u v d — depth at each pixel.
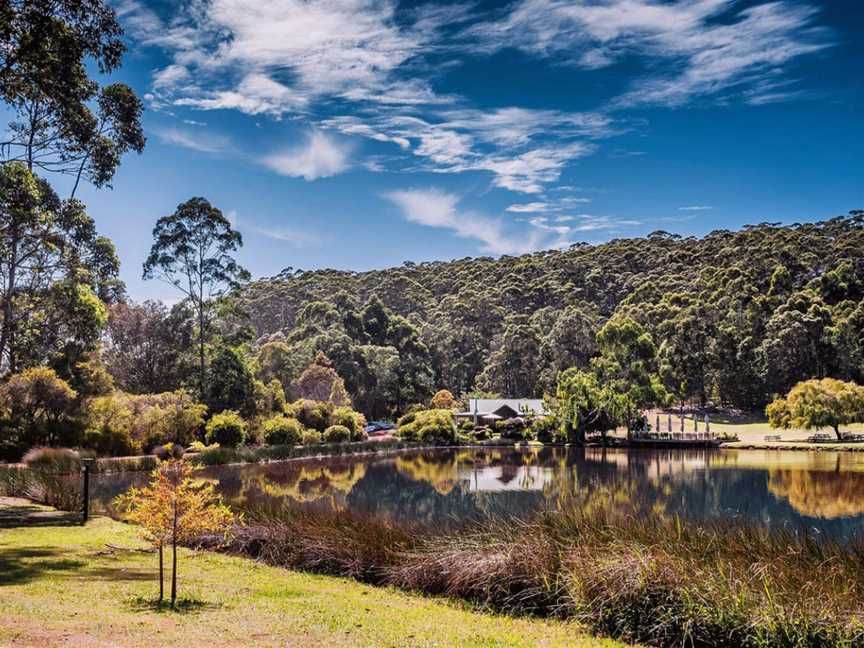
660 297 107.88
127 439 39.59
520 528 11.86
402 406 90.75
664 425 76.75
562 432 62.75
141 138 30.06
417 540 12.38
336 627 8.16
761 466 39.72
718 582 8.59
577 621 9.15
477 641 7.88
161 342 57.12
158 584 10.24
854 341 78.50
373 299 104.75
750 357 83.19
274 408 58.47
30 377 36.19
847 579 8.41
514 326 101.56
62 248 36.94
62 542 13.87
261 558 13.41
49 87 19.86
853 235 107.69
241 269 58.38
